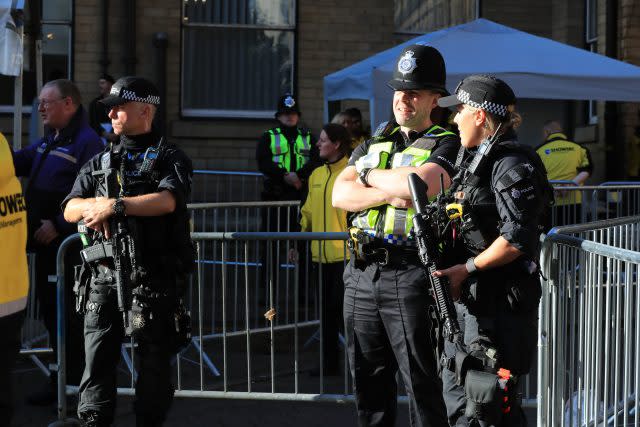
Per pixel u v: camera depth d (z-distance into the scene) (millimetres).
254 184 42750
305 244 24094
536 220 12656
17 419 18875
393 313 13898
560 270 15211
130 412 19781
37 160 19719
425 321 13805
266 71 44156
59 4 41969
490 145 12812
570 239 14758
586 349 14680
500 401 12211
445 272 12828
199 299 19391
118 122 15961
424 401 14000
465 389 12453
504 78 29891
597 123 45656
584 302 14656
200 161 42750
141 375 15758
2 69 23766
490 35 31859
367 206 13898
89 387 15977
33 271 22766
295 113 32812
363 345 14391
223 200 42688
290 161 32531
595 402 14531
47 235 19281
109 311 15883
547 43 31703
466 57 30453
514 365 12898
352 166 14711
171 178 15750
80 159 19547
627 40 44188
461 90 13203
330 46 43531
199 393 18781
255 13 43969
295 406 20359
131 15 41875
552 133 36594
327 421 19219
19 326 12344
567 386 15172
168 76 42625
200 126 42562
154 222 15625
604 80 30234
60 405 18125
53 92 19562
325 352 22031
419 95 13977
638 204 34375
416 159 13922
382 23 43688
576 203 34469
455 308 13062
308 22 43469
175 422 19109
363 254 13977
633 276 13250
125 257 15344
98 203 15438
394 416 14695
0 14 23719
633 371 13656
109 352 16000
